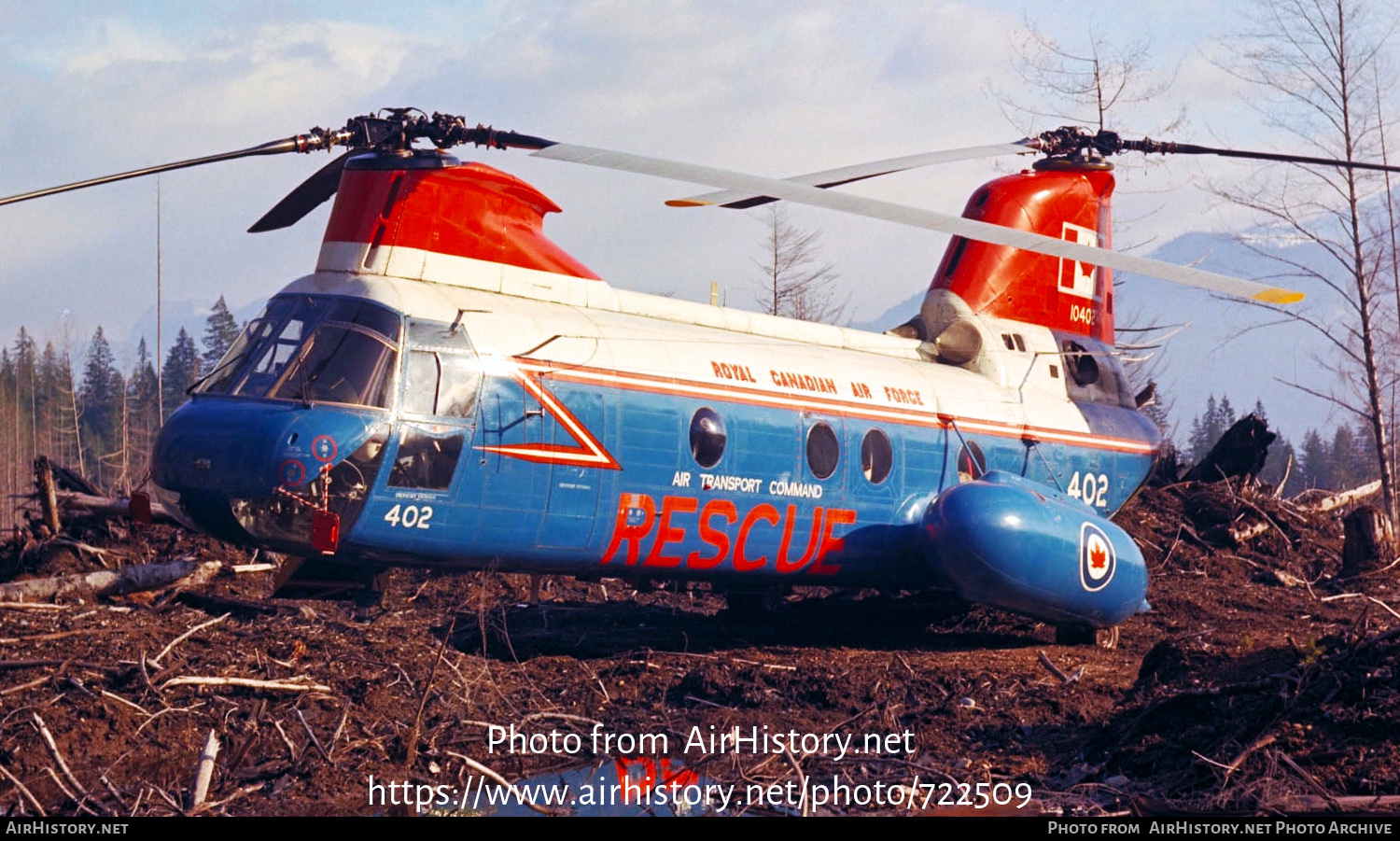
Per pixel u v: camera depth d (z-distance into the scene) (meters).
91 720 8.66
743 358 12.91
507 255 11.92
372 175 11.52
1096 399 16.14
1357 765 7.78
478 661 11.20
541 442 11.25
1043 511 13.12
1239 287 11.00
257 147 11.05
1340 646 9.29
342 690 9.84
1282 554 18.75
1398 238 25.59
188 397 10.95
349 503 10.40
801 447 13.01
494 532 11.14
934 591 14.82
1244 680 9.19
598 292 12.55
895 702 10.70
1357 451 71.25
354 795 8.20
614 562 12.02
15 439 65.50
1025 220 15.76
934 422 14.23
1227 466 20.77
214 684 9.38
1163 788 8.08
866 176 14.65
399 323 10.74
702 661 11.76
